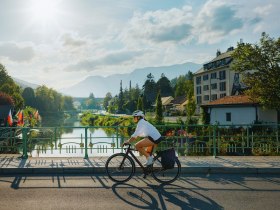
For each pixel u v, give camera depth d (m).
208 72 74.50
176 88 132.75
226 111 34.22
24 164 10.23
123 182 8.45
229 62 65.88
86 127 11.65
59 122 108.62
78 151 15.77
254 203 6.49
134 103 124.19
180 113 81.69
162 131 19.77
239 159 11.03
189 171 9.57
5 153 13.54
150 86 152.12
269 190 7.53
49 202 6.59
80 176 9.20
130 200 6.76
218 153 13.19
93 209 6.11
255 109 30.31
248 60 24.08
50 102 128.00
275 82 23.25
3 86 81.12
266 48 23.55
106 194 7.24
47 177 9.08
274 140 13.86
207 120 38.16
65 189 7.69
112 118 88.69
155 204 6.46
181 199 6.83
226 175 9.27
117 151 15.72
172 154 8.44
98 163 10.33
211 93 73.50
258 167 9.60
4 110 43.19
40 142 13.68
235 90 40.97
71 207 6.24
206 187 7.87
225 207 6.24
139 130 8.49
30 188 7.79
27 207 6.23
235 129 21.77
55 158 11.40
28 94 119.94
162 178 8.52
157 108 57.53
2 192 7.41
